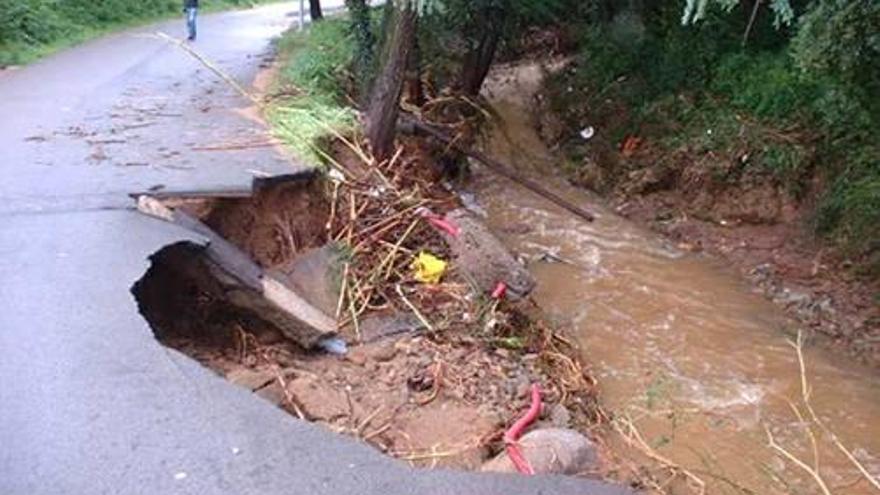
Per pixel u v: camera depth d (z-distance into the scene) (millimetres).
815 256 10734
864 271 10039
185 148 8938
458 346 7332
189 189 7449
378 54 10906
